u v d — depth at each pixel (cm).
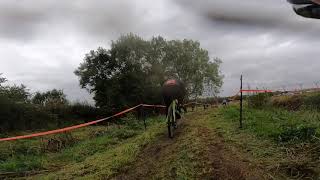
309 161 799
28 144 1658
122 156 1127
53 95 3272
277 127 1105
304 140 930
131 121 1967
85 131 2134
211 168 847
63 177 1034
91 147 1470
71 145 1666
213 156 923
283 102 1623
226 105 2072
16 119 2339
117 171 1009
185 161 925
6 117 2280
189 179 823
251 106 1695
